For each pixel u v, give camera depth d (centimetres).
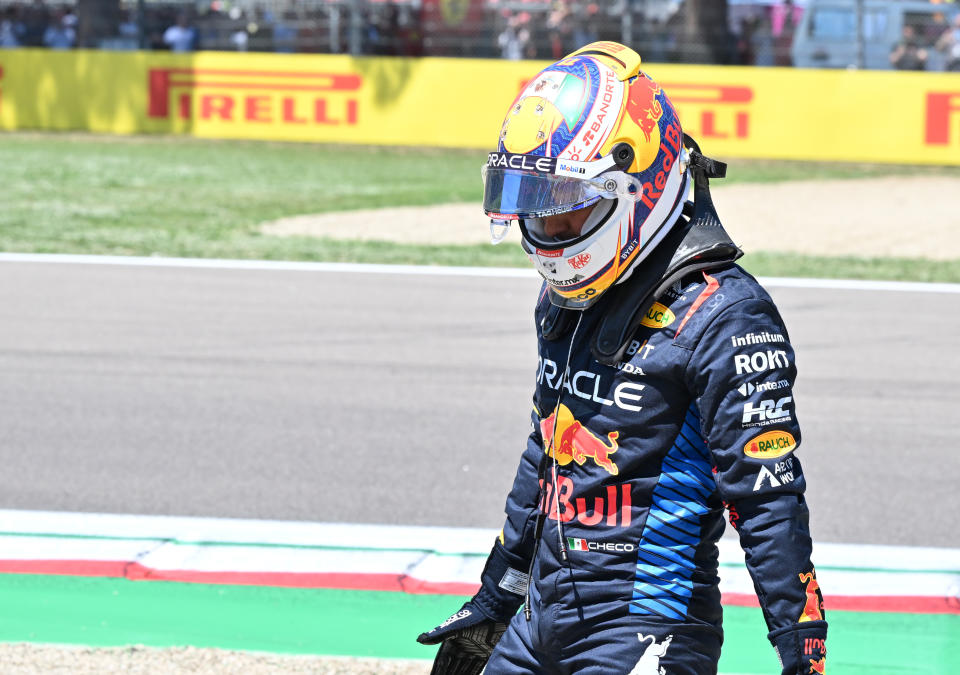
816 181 5722
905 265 4128
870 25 6056
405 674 1285
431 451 2247
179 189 5459
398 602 1536
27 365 2778
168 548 1738
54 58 6656
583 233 753
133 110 6544
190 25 6731
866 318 3338
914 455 2266
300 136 6334
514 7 6444
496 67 6138
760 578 729
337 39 6512
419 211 5044
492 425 2403
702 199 795
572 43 6400
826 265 4106
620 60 770
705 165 795
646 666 762
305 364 2816
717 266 761
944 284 3816
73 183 5516
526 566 890
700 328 741
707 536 782
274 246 4288
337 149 6656
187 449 2245
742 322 739
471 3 6444
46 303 3378
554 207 744
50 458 2184
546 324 819
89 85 6606
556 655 810
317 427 2378
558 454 801
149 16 6788
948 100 5709
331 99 6284
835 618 1497
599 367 776
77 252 4119
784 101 5825
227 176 5819
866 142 5791
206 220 4778
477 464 2180
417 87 6203
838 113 5791
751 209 5091
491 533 1827
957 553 1769
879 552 1770
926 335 3159
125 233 4481
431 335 3089
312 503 1964
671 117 779
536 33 6431
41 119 6719
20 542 1752
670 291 759
